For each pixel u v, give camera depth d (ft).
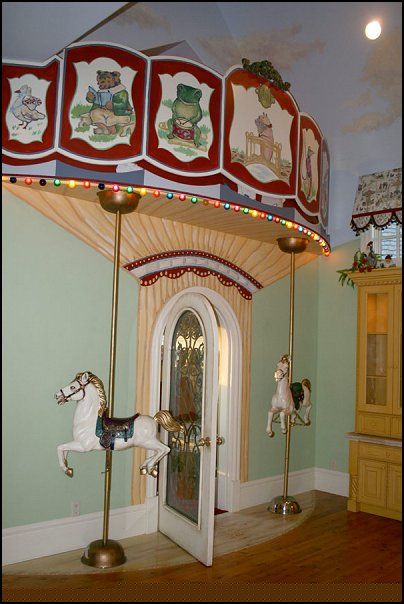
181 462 13.83
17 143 11.06
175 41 16.60
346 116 17.84
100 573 11.73
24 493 12.41
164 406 14.62
